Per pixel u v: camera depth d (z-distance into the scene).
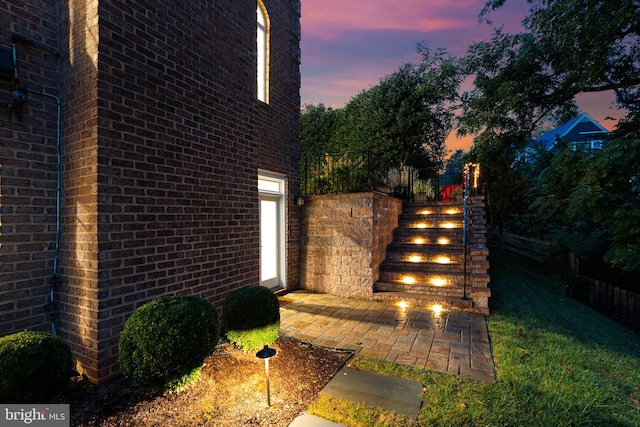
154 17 3.21
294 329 4.46
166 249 3.31
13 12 2.73
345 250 6.36
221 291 4.00
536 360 3.52
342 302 5.89
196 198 3.67
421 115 11.77
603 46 6.54
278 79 6.35
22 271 2.76
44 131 2.91
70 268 2.92
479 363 3.43
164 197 3.29
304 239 6.84
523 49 8.24
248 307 3.42
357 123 12.87
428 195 9.83
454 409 2.54
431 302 5.64
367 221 6.17
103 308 2.75
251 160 4.57
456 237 7.12
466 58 9.73
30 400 2.15
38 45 2.88
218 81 4.00
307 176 7.60
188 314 2.54
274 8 6.22
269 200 6.24
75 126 2.88
